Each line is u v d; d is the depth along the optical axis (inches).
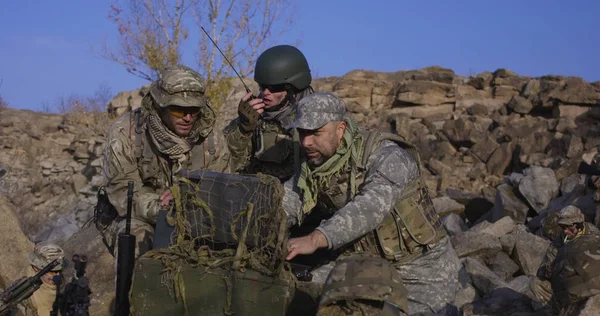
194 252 136.3
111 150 171.6
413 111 812.0
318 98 147.5
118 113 962.1
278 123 191.6
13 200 813.2
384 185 148.5
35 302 220.5
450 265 164.9
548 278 235.1
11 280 267.0
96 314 261.1
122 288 146.3
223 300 131.0
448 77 820.0
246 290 129.6
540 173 463.5
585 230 245.3
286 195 163.8
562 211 246.7
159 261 134.6
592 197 386.3
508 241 327.6
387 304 113.1
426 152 749.9
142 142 171.6
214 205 138.3
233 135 192.7
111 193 173.0
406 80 847.1
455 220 422.3
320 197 160.1
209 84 752.3
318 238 139.6
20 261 271.3
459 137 740.7
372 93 852.0
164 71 167.3
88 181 840.9
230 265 131.8
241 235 132.7
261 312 128.6
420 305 159.6
